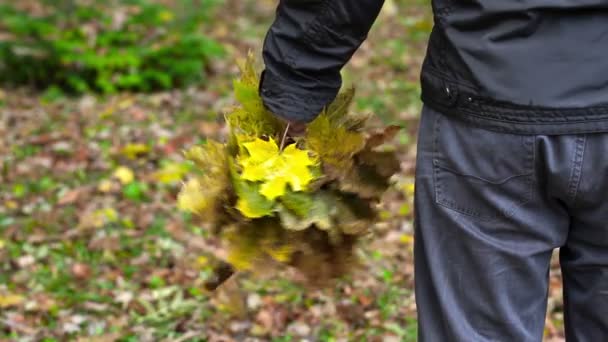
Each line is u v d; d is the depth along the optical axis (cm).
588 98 279
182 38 817
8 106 696
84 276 441
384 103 719
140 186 542
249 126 308
